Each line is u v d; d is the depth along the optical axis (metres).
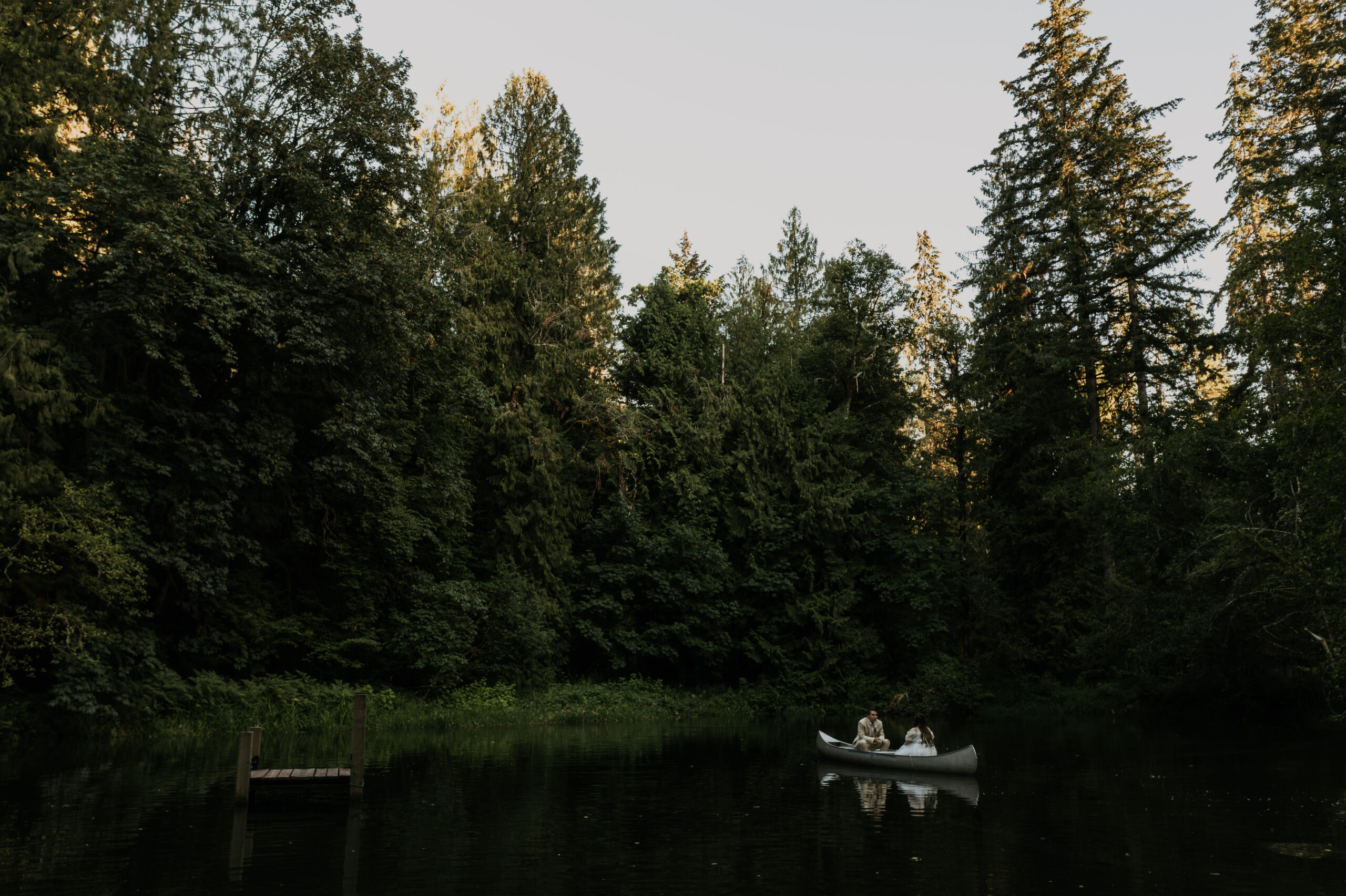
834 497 37.72
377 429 26.47
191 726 20.73
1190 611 27.20
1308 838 10.75
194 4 23.91
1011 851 9.98
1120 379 39.00
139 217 19.36
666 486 37.84
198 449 21.47
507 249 36.41
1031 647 38.88
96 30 21.16
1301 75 28.56
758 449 39.19
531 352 35.84
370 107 24.28
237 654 23.73
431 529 28.22
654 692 34.91
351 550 26.94
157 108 23.33
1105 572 37.69
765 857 9.62
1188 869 9.15
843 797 13.93
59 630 18.36
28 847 9.58
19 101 19.34
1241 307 25.98
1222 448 26.00
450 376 28.72
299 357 21.59
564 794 13.75
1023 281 41.03
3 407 18.33
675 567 36.88
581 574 36.38
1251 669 28.94
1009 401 40.53
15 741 18.08
